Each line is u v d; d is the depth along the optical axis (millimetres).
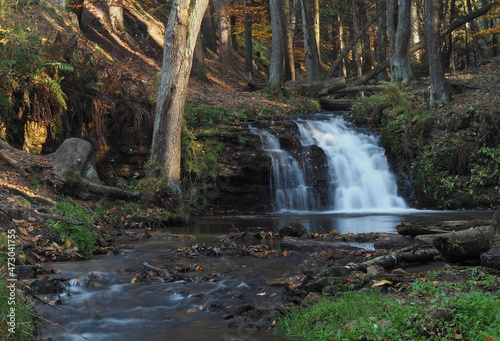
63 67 13156
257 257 7609
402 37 23922
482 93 19750
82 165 12227
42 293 5453
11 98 12656
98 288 5770
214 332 4293
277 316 4645
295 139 17938
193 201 15430
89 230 8320
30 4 17328
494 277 4941
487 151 16281
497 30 25844
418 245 7160
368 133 19219
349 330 3885
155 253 7957
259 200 16688
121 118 15320
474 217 12492
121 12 25500
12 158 10914
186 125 16578
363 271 6043
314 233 9445
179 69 13641
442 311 3844
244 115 18906
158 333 4293
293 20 31922
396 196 17312
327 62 45531
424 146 17516
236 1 32438
